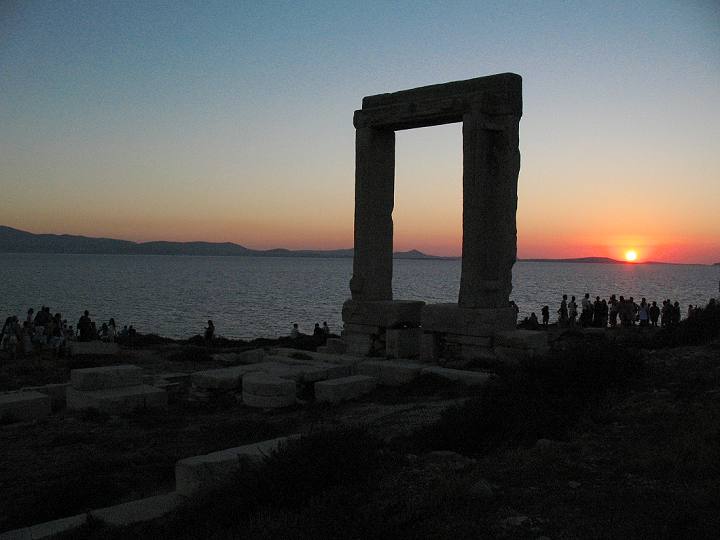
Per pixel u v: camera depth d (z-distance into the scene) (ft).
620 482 26.71
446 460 31.68
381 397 55.98
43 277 513.04
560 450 31.37
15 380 67.21
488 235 65.31
